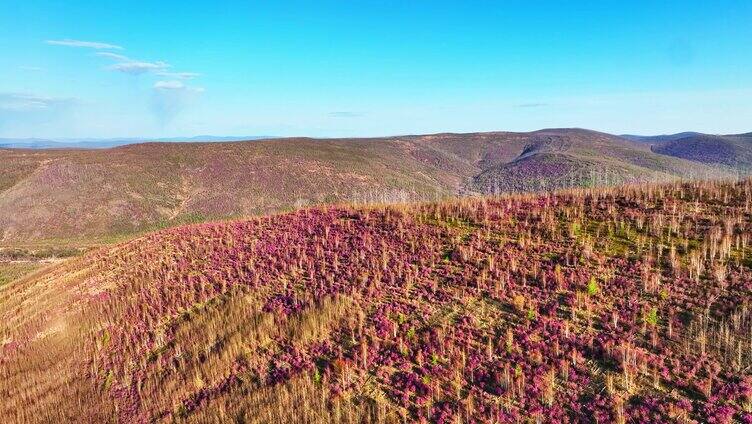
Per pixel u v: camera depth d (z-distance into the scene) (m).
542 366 14.96
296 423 14.76
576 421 12.83
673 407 12.50
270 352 18.83
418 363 16.42
